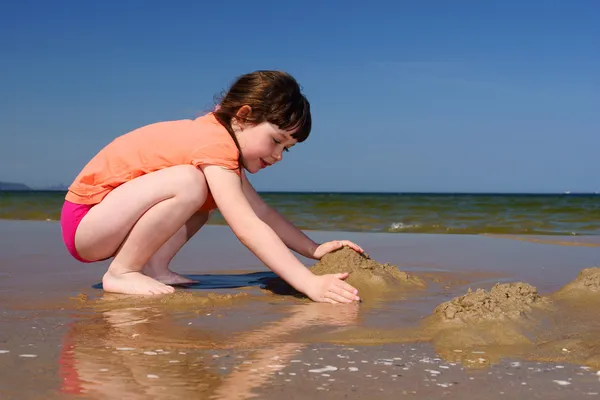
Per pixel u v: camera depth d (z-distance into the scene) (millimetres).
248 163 2330
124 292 2223
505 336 1456
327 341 1442
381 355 1303
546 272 2879
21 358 1267
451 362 1245
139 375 1142
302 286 2125
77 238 2293
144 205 2217
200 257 3650
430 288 2402
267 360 1258
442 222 9680
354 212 13281
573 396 1030
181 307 1951
